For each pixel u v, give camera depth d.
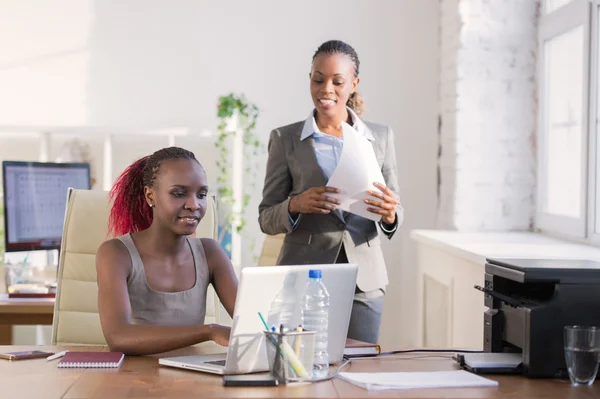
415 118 5.06
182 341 1.92
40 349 2.06
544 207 4.24
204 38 5.12
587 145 3.57
